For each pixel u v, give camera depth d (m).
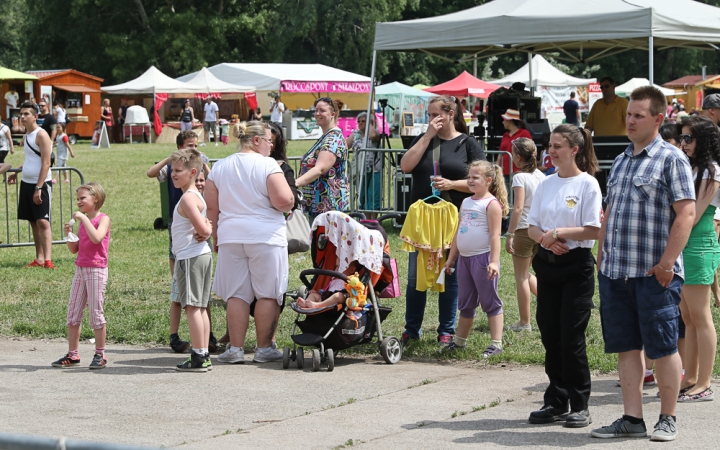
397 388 7.90
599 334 9.95
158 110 53.38
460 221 9.01
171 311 9.59
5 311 11.45
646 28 15.94
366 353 9.42
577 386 6.62
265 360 9.05
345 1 69.44
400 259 14.97
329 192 10.29
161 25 67.50
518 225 9.97
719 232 9.34
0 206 23.19
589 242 6.55
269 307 8.95
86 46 70.50
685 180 6.05
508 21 17.08
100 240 8.59
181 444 6.24
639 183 6.17
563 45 21.52
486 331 10.34
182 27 66.75
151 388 7.92
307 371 8.62
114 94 53.66
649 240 6.15
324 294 8.96
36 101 53.16
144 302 12.08
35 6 71.44
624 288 6.27
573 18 16.50
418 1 73.06
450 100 9.36
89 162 36.25
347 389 7.86
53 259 15.64
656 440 6.22
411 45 18.48
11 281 13.51
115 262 15.21
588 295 6.57
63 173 30.05
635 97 6.21
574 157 6.62
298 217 9.82
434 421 6.81
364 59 71.94
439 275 9.15
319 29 71.56
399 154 19.19
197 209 8.41
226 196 8.88
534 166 9.94
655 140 6.23
